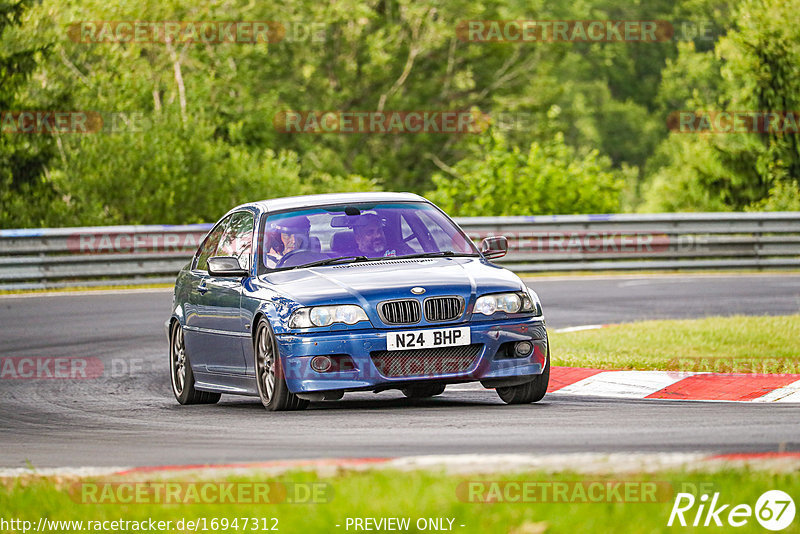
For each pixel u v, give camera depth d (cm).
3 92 9712
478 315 2678
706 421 2397
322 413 2681
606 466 1791
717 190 12719
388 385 2631
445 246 2989
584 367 3462
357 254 2912
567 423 2409
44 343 4594
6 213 9269
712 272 7412
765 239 7550
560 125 16900
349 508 1569
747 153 12569
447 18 16212
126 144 9069
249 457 2133
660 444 2105
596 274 7319
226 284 2986
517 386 2800
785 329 4141
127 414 2975
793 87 12212
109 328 5000
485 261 2928
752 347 3769
